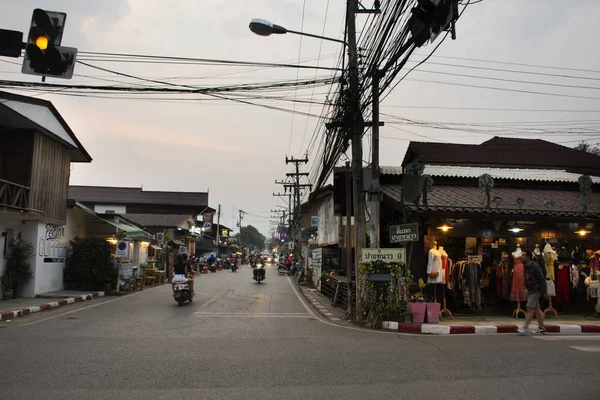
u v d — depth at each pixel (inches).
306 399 209.2
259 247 7007.9
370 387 228.4
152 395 212.1
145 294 776.9
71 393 212.7
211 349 320.2
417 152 728.3
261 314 539.2
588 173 738.2
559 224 559.2
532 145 808.3
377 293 464.8
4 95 560.7
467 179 630.5
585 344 350.6
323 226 994.7
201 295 761.0
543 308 538.3
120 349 314.7
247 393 217.0
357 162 506.9
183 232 1819.6
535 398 211.8
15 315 484.1
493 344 350.3
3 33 310.2
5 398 204.1
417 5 302.0
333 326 455.8
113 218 886.4
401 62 364.5
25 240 650.8
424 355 305.4
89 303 624.7
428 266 492.4
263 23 468.1
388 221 592.1
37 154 647.1
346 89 491.2
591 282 506.3
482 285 544.1
